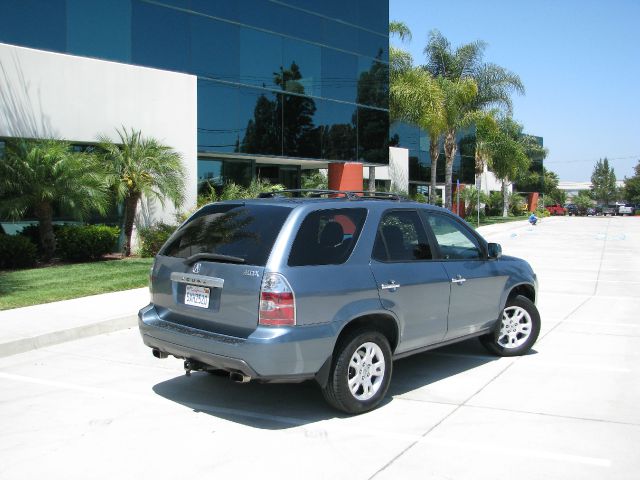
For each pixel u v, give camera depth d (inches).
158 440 187.0
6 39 541.6
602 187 5187.0
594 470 165.8
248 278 190.4
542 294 476.7
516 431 193.8
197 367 209.3
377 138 931.3
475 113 1288.1
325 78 847.7
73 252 554.3
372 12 919.7
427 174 1445.6
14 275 478.0
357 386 208.2
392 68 1122.7
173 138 657.0
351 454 176.6
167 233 612.1
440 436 189.9
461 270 248.4
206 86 703.1
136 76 621.9
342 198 222.4
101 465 169.3
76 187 519.5
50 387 239.3
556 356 286.7
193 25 687.7
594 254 808.3
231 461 171.8
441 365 272.5
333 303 197.0
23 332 306.5
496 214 2235.5
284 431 194.2
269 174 900.6
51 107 555.8
